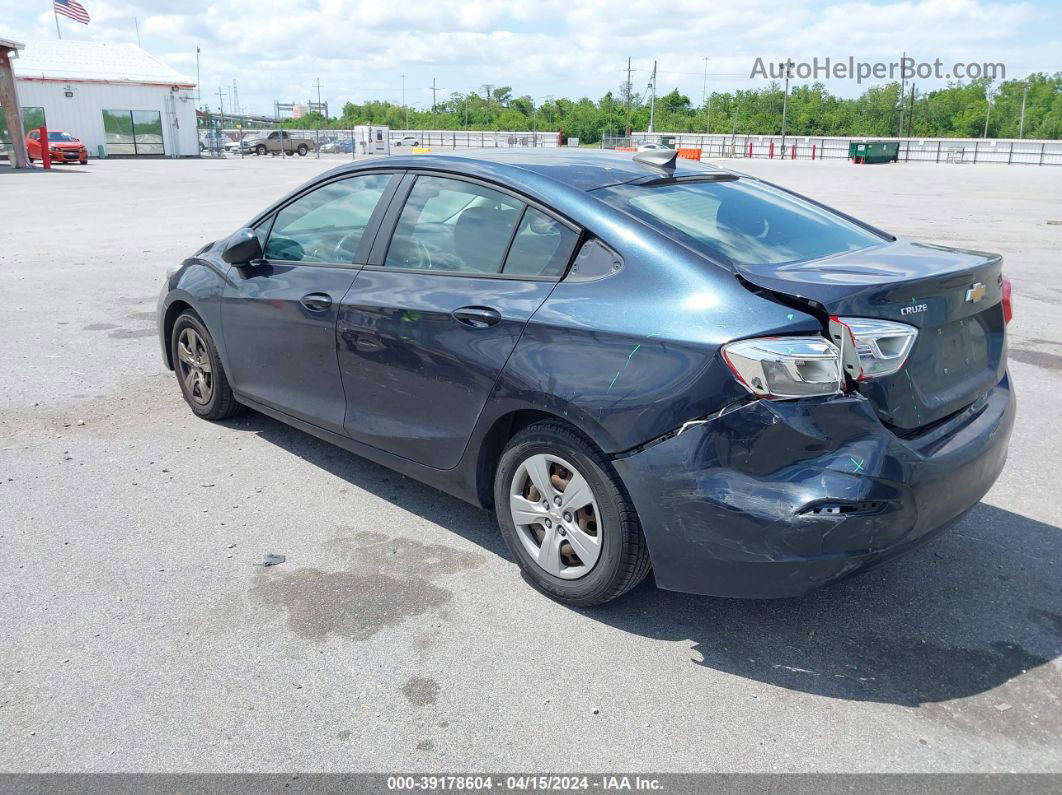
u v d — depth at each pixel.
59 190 21.94
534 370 3.11
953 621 3.23
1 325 7.62
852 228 3.73
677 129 124.00
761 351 2.64
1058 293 9.45
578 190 3.33
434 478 3.73
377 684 2.82
